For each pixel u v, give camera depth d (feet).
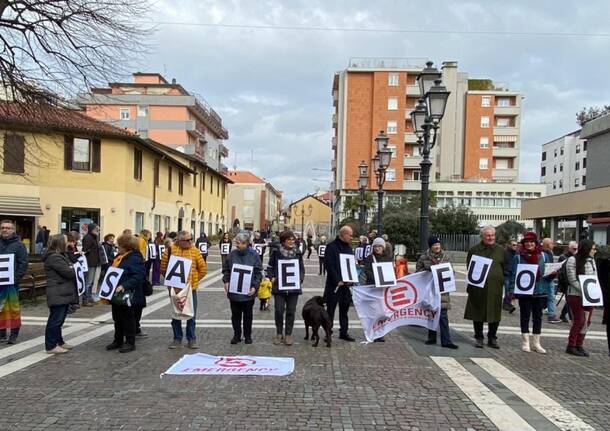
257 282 28.76
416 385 21.38
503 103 235.81
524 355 27.53
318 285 60.29
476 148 233.96
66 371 22.59
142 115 193.26
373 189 214.69
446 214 128.98
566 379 22.89
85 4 43.24
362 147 216.33
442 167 234.38
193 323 27.53
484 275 28.84
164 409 17.93
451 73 232.53
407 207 132.36
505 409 18.69
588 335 34.35
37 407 18.01
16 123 51.60
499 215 220.64
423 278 30.22
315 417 17.47
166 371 22.57
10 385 20.47
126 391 19.84
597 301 27.30
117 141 93.81
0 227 28.07
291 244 28.91
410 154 217.36
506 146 234.99
